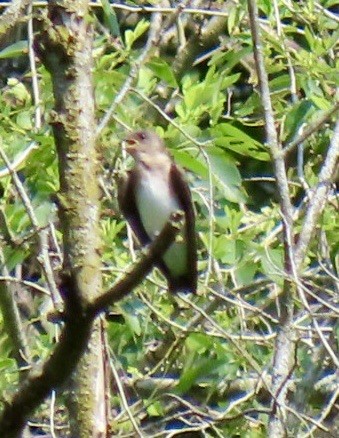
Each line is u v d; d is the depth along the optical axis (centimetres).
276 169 825
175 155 965
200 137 1045
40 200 966
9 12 898
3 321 1018
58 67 515
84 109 512
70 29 517
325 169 872
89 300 462
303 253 829
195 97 1072
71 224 495
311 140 1170
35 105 983
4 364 927
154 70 974
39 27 520
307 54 1109
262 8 1123
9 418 473
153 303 1049
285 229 816
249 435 992
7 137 1005
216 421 857
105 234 1002
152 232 1028
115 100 866
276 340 814
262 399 1047
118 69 1119
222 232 1110
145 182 1019
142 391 1024
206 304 1086
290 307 813
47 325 1058
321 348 934
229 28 1135
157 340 1138
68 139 507
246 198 1035
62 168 506
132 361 1068
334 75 1091
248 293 1165
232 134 1023
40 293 1144
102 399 572
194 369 936
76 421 566
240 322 991
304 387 917
